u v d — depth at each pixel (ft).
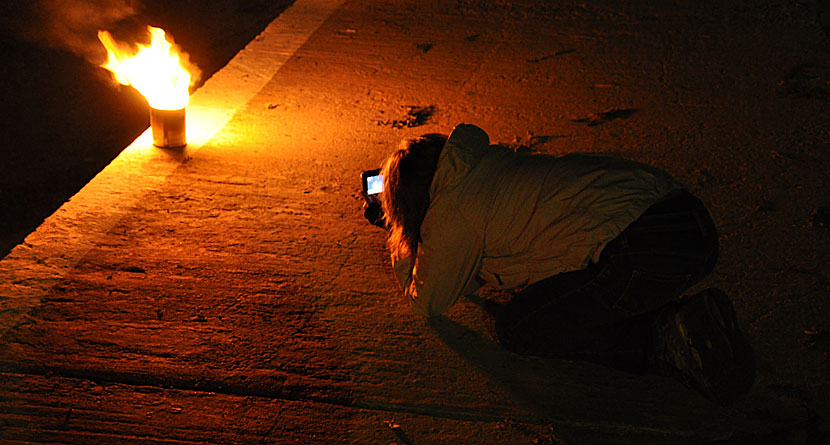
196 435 7.52
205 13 30.07
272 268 10.23
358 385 8.21
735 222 11.00
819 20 19.43
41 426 7.59
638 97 15.60
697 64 17.21
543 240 7.07
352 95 16.19
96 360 8.46
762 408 7.81
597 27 20.07
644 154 13.12
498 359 8.63
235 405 7.90
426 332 9.05
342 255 10.59
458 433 7.59
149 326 9.02
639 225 6.89
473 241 7.30
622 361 7.77
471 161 7.13
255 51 18.81
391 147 13.83
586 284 7.15
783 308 9.20
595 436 7.57
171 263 10.27
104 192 12.17
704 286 9.62
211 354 8.59
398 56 18.43
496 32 19.98
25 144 20.62
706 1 21.61
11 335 8.82
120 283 9.82
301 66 17.88
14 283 9.78
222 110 15.52
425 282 7.64
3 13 28.66
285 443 7.45
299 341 8.86
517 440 7.51
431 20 21.04
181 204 11.83
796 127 13.92
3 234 16.74
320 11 21.94
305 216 11.55
